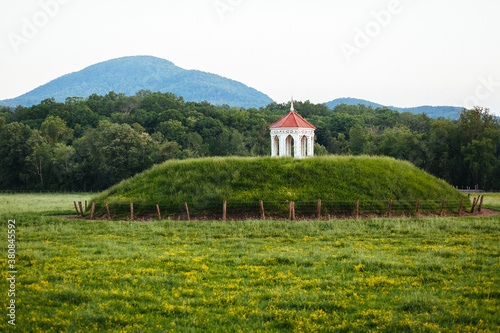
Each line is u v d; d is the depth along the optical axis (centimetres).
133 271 1930
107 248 2445
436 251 2353
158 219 3600
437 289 1705
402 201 4009
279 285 1767
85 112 15200
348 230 3023
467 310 1489
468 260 2164
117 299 1582
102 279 1820
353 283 1798
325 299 1612
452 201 4300
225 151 12550
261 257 2212
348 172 4322
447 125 9362
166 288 1728
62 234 2919
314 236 2864
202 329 1346
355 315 1463
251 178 4134
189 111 15725
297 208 3728
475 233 2964
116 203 3909
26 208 4972
